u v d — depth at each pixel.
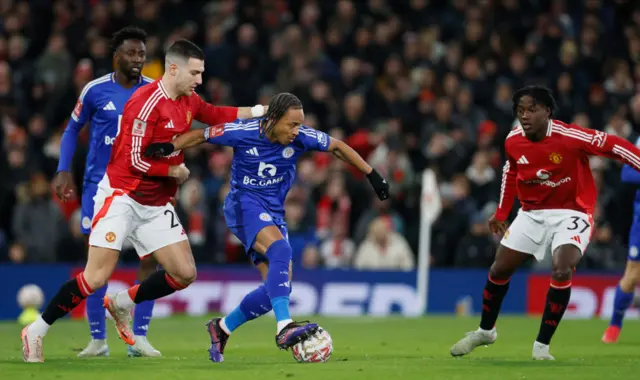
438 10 73.31
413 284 52.78
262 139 26.19
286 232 27.14
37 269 49.84
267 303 26.06
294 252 52.88
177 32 65.81
